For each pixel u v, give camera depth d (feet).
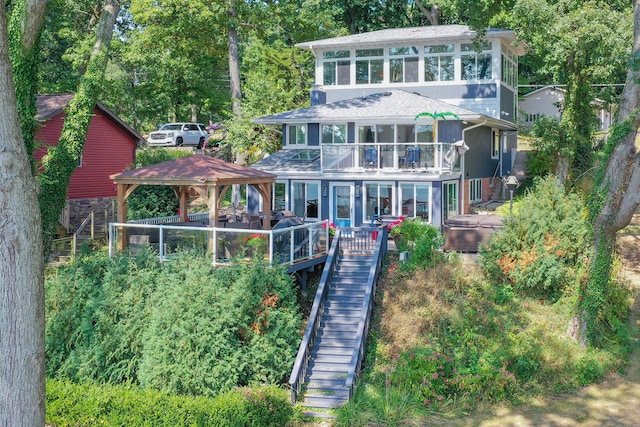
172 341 60.75
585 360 65.31
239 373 61.16
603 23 87.56
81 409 56.75
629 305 81.97
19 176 32.07
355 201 102.58
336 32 159.02
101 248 87.71
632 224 108.58
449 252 83.76
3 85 31.96
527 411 58.54
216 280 63.62
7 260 31.45
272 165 108.27
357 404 58.95
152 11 128.36
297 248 73.15
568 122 108.06
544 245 75.20
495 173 132.05
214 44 144.66
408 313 70.49
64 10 133.28
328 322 69.77
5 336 31.32
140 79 176.96
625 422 55.47
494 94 117.80
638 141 147.43
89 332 64.95
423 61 122.21
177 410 55.06
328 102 129.18
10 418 31.12
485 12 99.96
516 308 72.64
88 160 111.24
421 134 106.63
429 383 60.29
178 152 145.48
